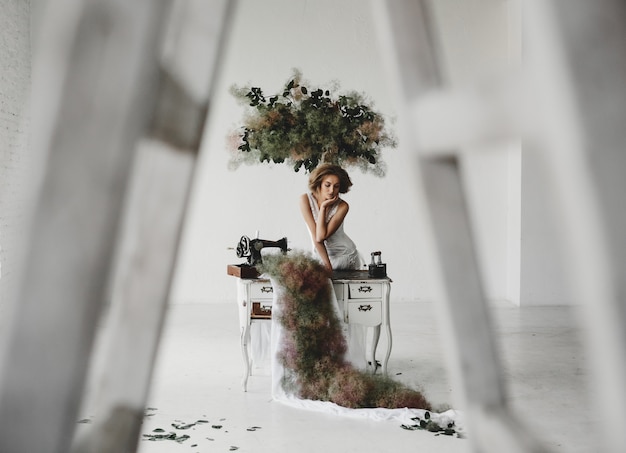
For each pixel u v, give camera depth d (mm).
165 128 687
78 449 677
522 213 10398
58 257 443
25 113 9469
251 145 10281
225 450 4461
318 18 10344
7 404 444
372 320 6062
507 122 519
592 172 393
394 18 793
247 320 5883
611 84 387
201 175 10281
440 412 5195
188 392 5832
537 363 6926
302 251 5660
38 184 442
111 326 716
